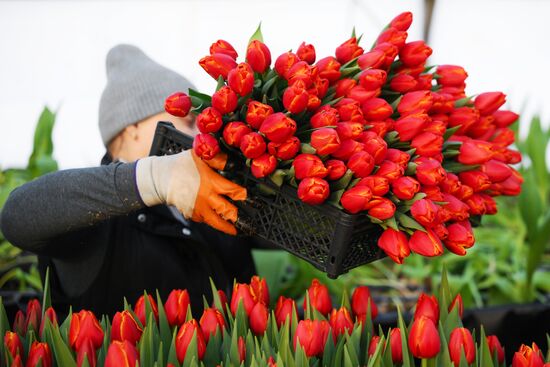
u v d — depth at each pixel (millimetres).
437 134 1177
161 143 1334
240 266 1851
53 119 2393
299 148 1105
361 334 1134
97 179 1232
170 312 1146
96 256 1540
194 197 1186
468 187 1215
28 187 1293
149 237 1634
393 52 1211
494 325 1793
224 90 1065
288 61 1125
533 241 2273
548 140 2531
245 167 1184
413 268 2605
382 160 1110
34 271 2381
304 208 1132
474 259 2590
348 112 1123
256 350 987
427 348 1011
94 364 1010
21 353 1044
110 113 1800
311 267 2367
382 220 1087
